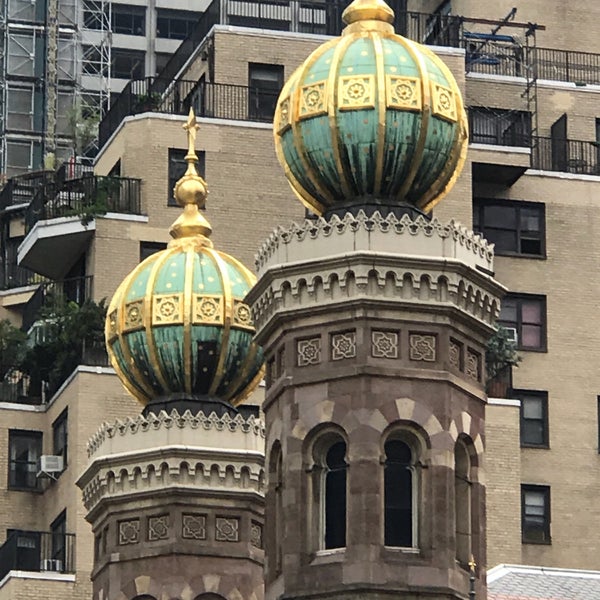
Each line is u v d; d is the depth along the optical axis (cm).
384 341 7531
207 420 8494
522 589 8575
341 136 7644
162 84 12425
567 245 11838
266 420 7694
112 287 11369
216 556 8425
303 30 12288
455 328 7588
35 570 10819
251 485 8488
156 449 8438
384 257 7544
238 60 11775
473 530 7544
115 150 11738
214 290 8619
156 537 8425
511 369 11419
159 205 11450
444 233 7606
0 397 11450
